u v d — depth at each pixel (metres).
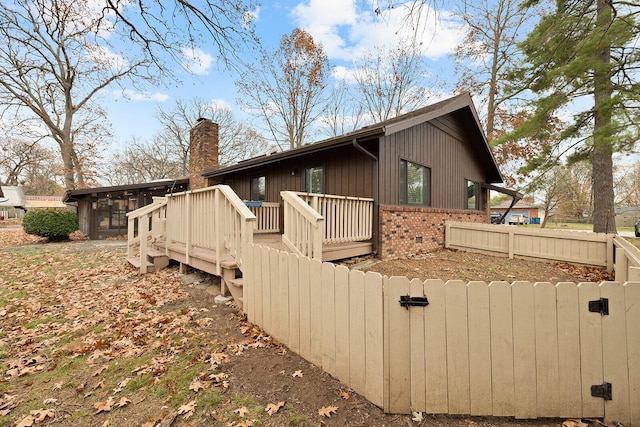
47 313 3.84
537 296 1.97
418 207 7.66
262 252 3.24
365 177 6.84
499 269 6.08
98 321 3.57
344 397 2.16
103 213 13.23
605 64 6.82
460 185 9.93
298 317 2.73
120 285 5.03
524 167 9.44
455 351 2.01
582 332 1.96
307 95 20.77
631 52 6.85
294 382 2.34
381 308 2.04
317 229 4.01
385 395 2.02
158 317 3.65
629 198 29.56
